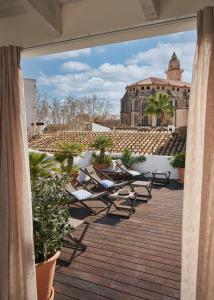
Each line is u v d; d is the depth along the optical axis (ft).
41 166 12.84
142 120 128.77
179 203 18.38
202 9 5.66
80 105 97.86
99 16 6.88
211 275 5.65
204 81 5.60
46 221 7.71
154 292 8.56
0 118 7.34
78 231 13.29
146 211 16.57
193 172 5.82
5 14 7.73
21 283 6.89
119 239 12.41
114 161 26.22
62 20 7.29
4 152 7.09
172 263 10.27
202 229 5.65
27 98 71.92
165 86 129.39
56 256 7.88
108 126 98.78
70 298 8.29
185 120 33.63
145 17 6.30
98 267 10.00
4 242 6.82
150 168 28.14
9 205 6.93
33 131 67.36
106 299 8.25
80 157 25.09
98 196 15.58
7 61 7.21
